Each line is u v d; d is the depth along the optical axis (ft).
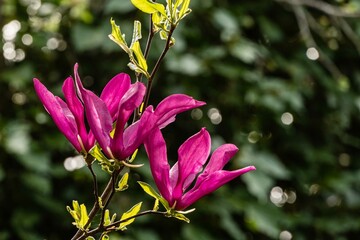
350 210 10.20
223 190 8.79
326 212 10.14
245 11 9.56
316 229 9.95
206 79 9.05
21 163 8.11
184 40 8.74
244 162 8.83
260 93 9.05
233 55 9.05
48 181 8.29
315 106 10.27
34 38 9.19
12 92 9.13
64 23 9.32
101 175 8.30
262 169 8.87
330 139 10.37
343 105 10.14
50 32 9.36
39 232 8.60
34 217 8.30
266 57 9.54
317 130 10.28
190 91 8.91
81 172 8.32
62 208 8.55
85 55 9.39
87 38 8.70
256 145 9.57
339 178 10.07
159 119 3.77
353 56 10.41
